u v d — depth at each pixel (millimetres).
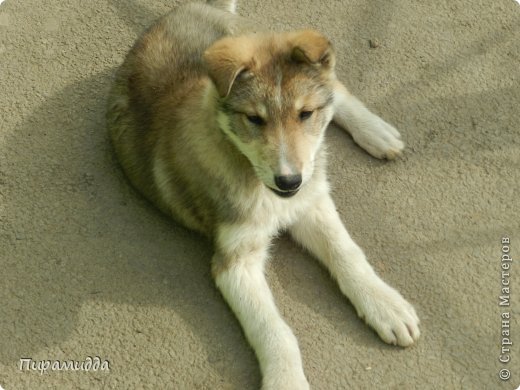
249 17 2635
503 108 2535
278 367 2311
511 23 2625
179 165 2371
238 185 2342
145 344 2367
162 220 2457
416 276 2406
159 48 2441
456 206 2457
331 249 2393
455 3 2645
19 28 2635
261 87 2260
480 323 2371
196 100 2348
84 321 2383
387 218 2449
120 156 2463
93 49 2615
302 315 2379
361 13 2637
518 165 2486
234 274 2361
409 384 2330
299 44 2258
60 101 2564
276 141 2264
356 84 2566
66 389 2340
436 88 2561
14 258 2430
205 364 2352
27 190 2482
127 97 2441
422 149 2502
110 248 2436
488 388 2328
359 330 2365
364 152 2502
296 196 2365
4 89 2574
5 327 2381
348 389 2330
